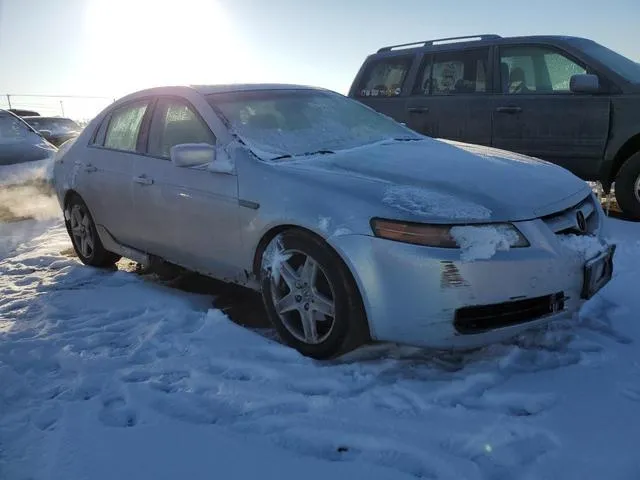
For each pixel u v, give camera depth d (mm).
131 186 4336
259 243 3418
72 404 2768
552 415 2529
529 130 6332
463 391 2775
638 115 5750
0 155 8914
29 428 2598
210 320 3572
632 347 3150
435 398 2715
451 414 2576
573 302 3004
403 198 2945
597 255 3092
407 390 2777
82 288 4590
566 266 2924
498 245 2791
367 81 7719
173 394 2828
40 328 3773
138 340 3490
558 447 2324
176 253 4094
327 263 3031
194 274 5000
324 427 2514
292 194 3215
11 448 2445
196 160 3520
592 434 2389
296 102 4340
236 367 3090
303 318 3213
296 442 2432
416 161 3473
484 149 4094
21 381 3031
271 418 2594
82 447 2410
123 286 4555
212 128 3846
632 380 2795
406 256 2791
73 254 5820
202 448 2398
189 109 4078
